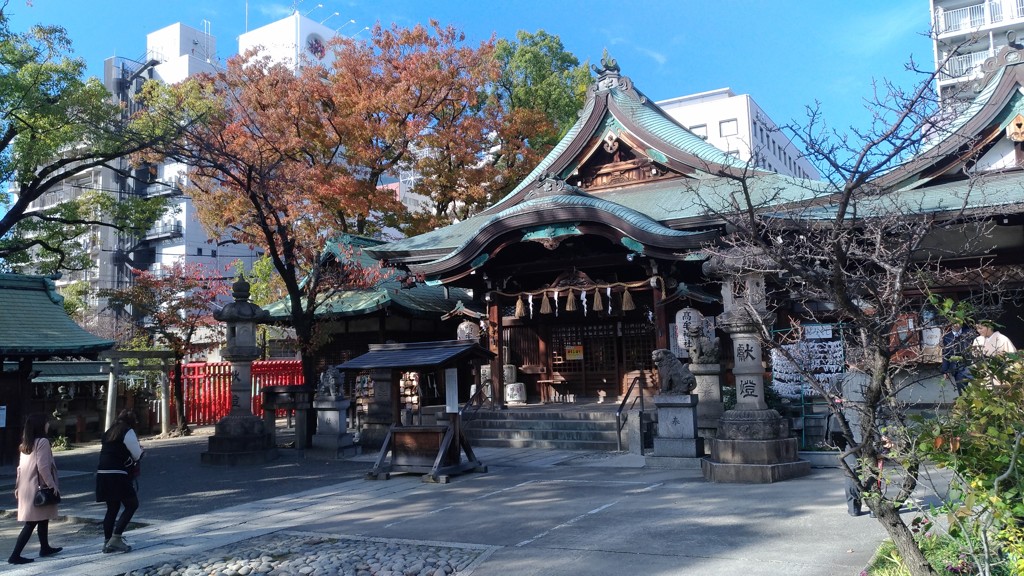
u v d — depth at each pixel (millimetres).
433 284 21234
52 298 18172
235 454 16031
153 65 54062
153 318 23750
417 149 31297
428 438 13273
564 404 21766
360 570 7199
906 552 5094
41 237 22156
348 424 24891
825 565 6207
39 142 17812
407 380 24328
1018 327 15531
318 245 23219
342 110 28844
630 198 22500
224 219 26641
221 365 27516
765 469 10594
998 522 5207
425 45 30016
